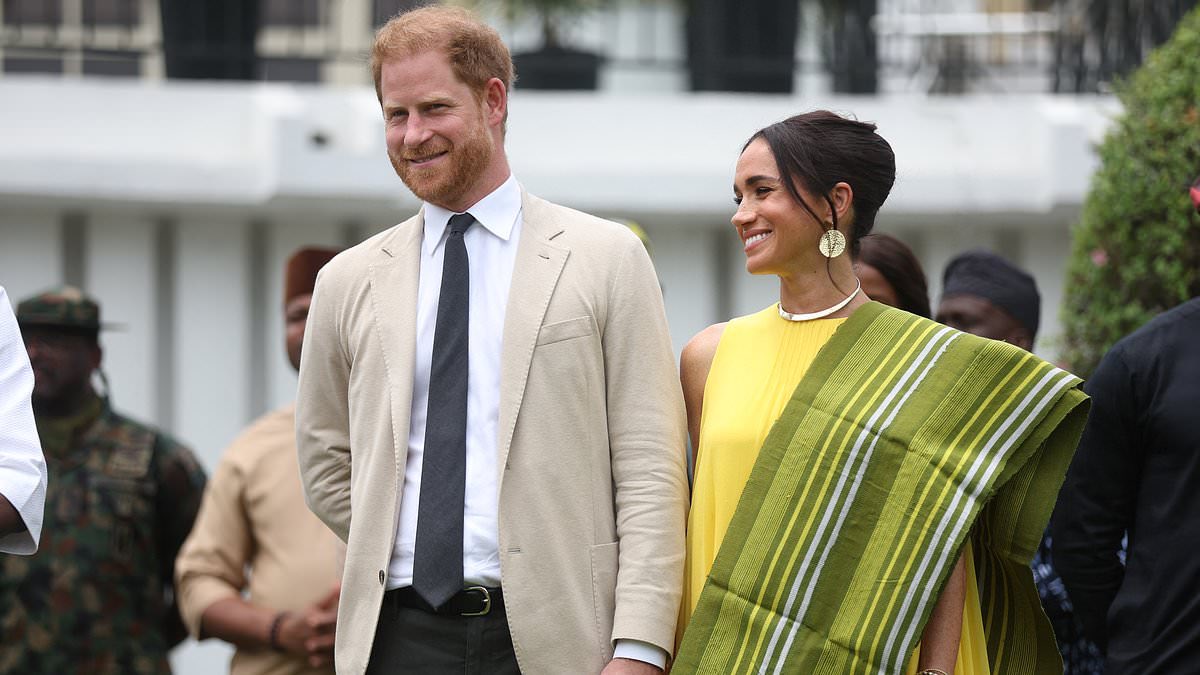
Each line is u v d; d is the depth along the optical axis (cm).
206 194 1563
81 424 1178
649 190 1605
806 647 693
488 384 716
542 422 707
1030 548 708
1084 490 820
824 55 1817
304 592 1041
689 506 752
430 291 734
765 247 732
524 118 1633
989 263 973
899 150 1639
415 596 707
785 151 727
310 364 763
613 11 1922
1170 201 1036
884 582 689
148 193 1557
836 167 725
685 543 732
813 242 732
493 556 703
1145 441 802
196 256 1622
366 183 1545
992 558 735
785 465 711
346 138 1552
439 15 727
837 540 699
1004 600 739
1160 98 1064
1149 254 1046
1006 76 1788
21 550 687
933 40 1784
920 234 1684
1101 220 1075
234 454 1084
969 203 1614
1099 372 818
